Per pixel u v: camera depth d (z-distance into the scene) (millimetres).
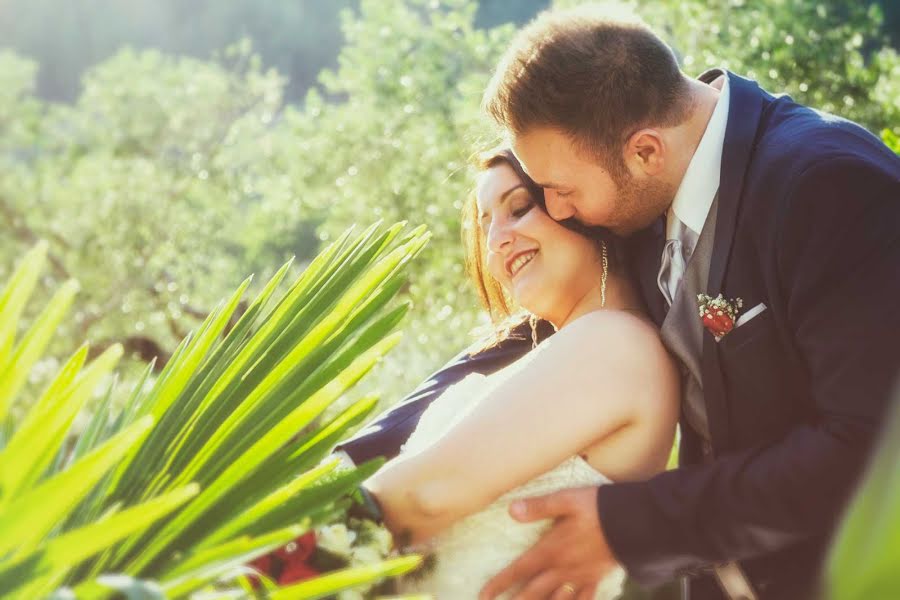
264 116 11711
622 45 1698
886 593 375
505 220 1847
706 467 1603
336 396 1104
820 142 1612
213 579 932
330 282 1270
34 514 811
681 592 2438
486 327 2090
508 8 25766
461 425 1665
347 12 8461
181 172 11023
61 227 10297
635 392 1688
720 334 1665
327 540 1506
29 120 12164
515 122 1734
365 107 8328
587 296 1839
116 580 775
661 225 1791
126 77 11953
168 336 10289
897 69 7113
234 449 1121
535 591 1615
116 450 829
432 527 1646
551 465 1656
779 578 1729
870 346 1495
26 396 8500
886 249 1523
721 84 1804
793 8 7055
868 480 397
